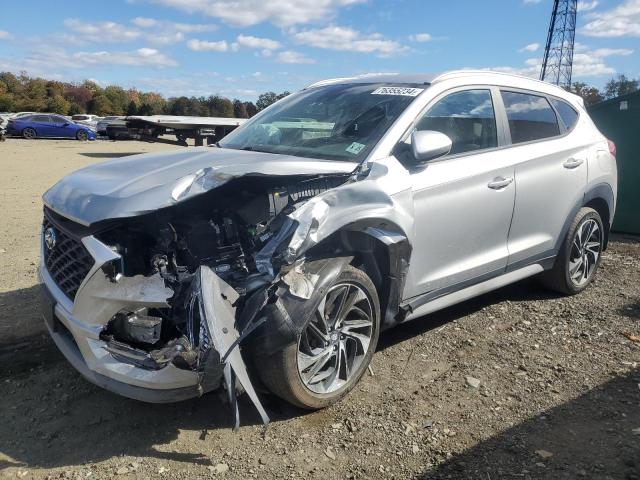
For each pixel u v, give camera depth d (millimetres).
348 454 3041
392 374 3869
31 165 17156
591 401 3518
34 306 4918
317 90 4859
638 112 7805
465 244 4156
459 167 4043
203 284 2836
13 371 3857
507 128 4547
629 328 4633
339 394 3492
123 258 2980
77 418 3354
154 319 2941
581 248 5301
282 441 3152
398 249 3543
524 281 5820
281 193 3371
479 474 2852
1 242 7168
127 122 27312
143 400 2912
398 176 3607
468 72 4480
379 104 4133
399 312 3826
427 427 3268
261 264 3047
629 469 2859
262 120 4723
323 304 3299
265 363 3131
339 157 3760
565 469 2873
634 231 8117
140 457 3014
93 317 2969
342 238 3385
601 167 5297
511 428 3250
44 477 2846
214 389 2916
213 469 2924
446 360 4078
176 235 3098
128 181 3271
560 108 5172
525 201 4559
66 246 3209
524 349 4258
